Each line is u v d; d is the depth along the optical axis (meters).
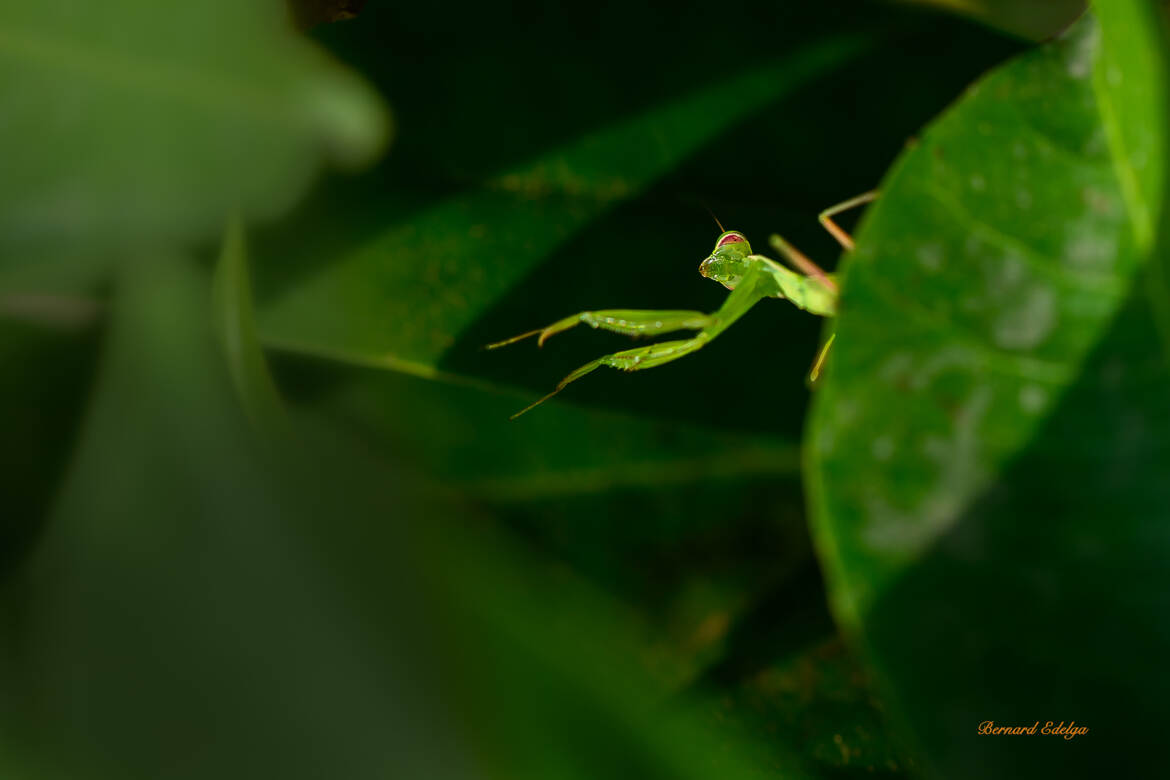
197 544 0.24
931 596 0.27
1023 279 0.27
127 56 0.27
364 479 0.25
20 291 0.27
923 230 0.27
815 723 0.29
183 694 0.21
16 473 0.27
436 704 0.21
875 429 0.27
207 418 0.26
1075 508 0.27
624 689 0.22
